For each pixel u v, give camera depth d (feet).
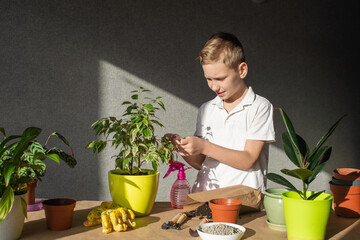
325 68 9.88
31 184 4.12
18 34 9.39
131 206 3.87
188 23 9.64
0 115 9.39
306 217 3.12
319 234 3.15
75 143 9.54
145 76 9.62
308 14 9.82
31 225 3.66
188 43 9.64
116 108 9.57
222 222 3.46
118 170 4.26
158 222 3.77
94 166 9.57
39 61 9.43
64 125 9.52
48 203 3.59
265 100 4.97
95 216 3.64
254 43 9.77
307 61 9.86
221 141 5.07
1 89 9.38
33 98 9.44
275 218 3.56
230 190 4.05
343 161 9.98
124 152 3.93
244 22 9.73
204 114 5.42
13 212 3.16
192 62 9.65
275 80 9.82
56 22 9.45
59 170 9.55
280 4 9.78
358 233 3.46
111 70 9.57
